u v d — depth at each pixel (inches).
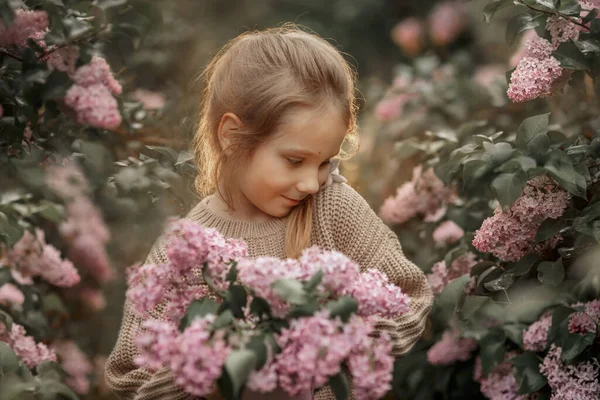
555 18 70.0
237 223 67.9
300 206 67.0
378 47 257.9
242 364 45.4
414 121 126.0
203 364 45.6
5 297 84.7
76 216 82.2
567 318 68.5
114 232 74.5
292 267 50.8
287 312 49.5
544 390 73.1
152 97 117.3
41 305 91.1
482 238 71.0
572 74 72.3
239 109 64.6
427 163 96.0
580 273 71.8
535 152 68.2
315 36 72.2
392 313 52.9
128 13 77.4
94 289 99.6
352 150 77.8
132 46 78.1
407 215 98.2
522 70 70.4
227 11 266.8
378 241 68.3
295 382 48.0
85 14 75.2
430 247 96.7
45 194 72.4
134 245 72.2
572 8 69.6
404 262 68.9
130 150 85.4
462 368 86.4
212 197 70.9
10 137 71.9
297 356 47.1
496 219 70.4
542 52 70.2
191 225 53.6
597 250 69.1
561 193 68.9
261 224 67.5
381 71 249.6
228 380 46.8
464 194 88.8
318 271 49.7
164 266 53.8
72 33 70.1
